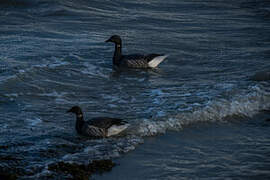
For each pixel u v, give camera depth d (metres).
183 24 33.06
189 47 25.88
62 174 10.68
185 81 19.41
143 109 15.62
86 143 12.73
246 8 43.53
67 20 31.27
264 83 18.97
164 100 16.66
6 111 14.80
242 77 20.02
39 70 19.39
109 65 21.75
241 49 25.81
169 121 14.56
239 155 12.49
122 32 28.98
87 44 25.11
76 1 37.47
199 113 15.34
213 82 19.17
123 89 18.08
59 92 17.25
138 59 21.48
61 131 13.48
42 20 30.69
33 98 16.33
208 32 30.62
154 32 29.56
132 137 13.30
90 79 19.27
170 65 22.16
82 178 10.51
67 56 22.17
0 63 19.80
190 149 12.79
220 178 11.05
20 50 22.41
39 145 12.29
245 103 16.56
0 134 12.84
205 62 22.77
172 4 42.44
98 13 34.56
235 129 14.49
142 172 11.24
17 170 10.73
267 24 34.84
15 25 28.47
